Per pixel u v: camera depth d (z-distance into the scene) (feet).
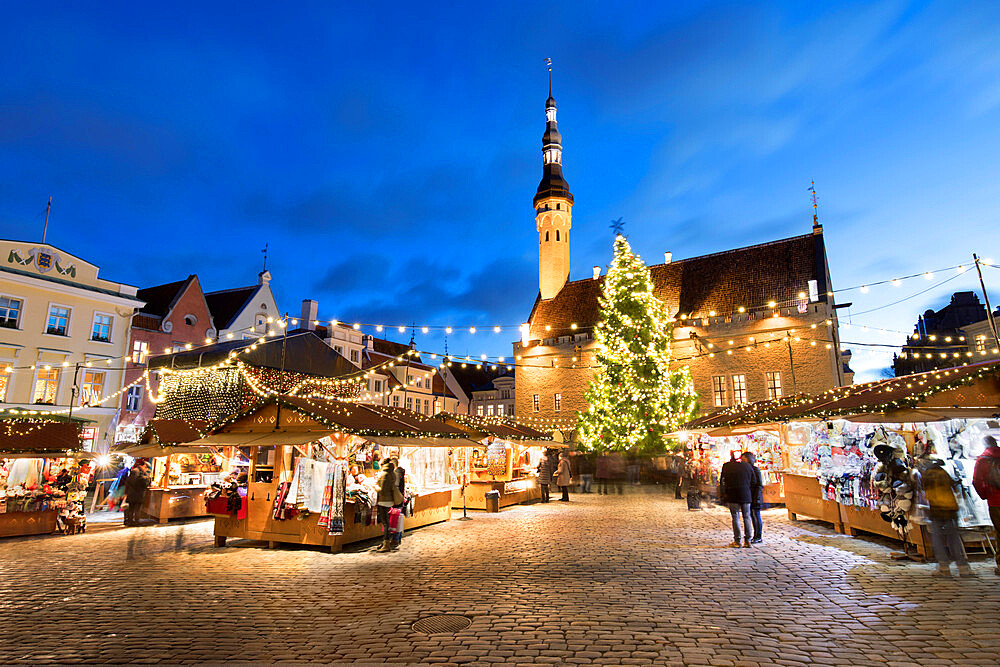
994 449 28.53
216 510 41.83
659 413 99.04
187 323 113.50
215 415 70.79
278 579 30.25
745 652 18.42
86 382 95.76
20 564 34.83
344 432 39.68
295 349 79.20
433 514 51.67
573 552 36.47
